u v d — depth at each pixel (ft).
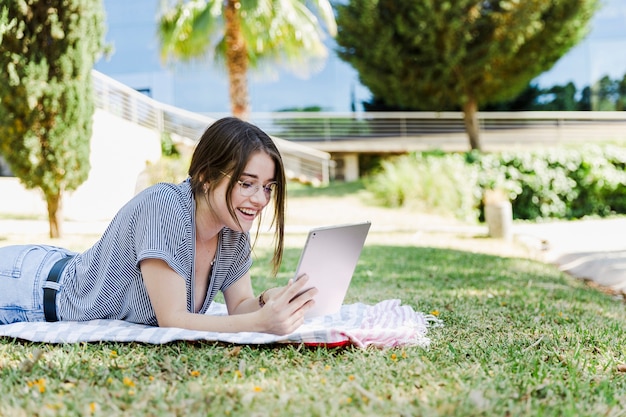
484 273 19.80
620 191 45.60
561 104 63.26
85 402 6.26
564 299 15.21
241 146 8.17
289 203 42.98
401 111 61.72
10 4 22.82
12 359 7.84
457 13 45.39
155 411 6.03
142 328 8.55
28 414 5.97
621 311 14.26
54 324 8.79
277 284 16.65
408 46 47.21
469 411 6.12
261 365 7.72
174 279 8.41
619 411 6.41
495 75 48.73
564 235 34.83
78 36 24.32
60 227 26.58
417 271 20.02
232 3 37.42
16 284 9.20
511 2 45.42
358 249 9.11
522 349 9.04
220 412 6.05
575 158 44.70
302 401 6.41
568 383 7.29
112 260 8.76
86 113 25.32
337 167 57.77
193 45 39.17
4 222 31.45
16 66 23.44
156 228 8.32
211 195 8.45
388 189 43.19
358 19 47.29
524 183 44.16
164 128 49.14
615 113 58.65
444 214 41.47
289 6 36.81
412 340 8.95
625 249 28.37
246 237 9.62
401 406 6.26
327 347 8.50
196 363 7.66
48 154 24.64
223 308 11.24
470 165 43.83
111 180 37.24
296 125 58.23
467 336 9.96
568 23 46.91
